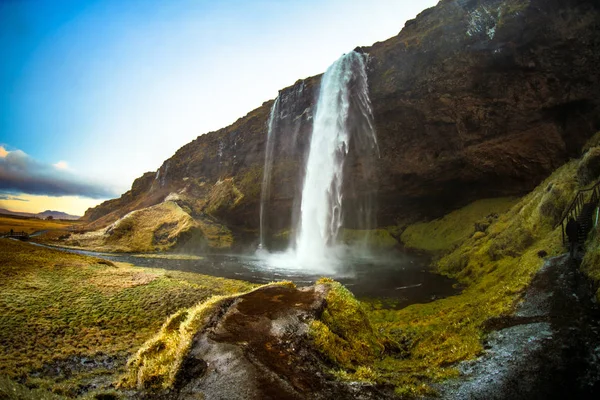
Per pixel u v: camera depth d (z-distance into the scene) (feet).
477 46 103.40
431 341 37.91
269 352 27.61
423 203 144.87
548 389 22.59
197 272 103.55
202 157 249.96
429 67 113.91
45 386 29.63
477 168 118.52
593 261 37.17
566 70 95.09
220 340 29.14
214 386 23.85
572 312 32.27
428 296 66.69
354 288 78.38
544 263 44.34
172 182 265.34
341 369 27.17
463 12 110.93
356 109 138.00
